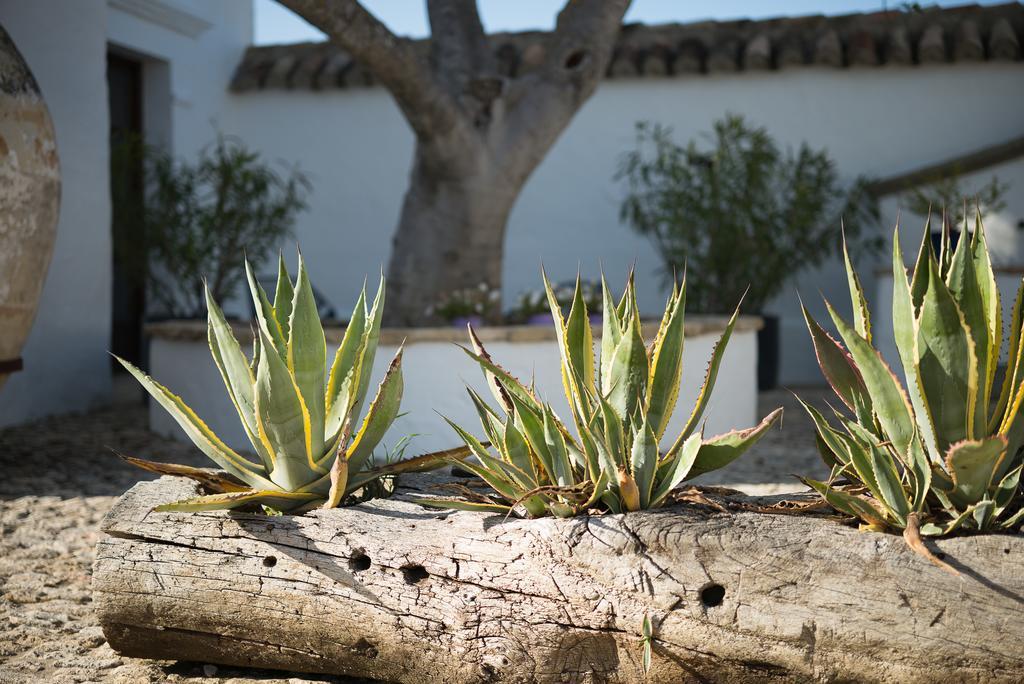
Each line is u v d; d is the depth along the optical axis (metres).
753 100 9.39
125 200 8.35
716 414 6.32
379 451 5.62
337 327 6.93
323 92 10.31
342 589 2.66
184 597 2.77
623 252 9.71
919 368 2.46
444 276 6.83
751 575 2.37
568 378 2.74
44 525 4.38
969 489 2.42
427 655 2.61
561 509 2.60
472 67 6.80
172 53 9.31
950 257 2.69
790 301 9.48
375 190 10.24
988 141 8.93
